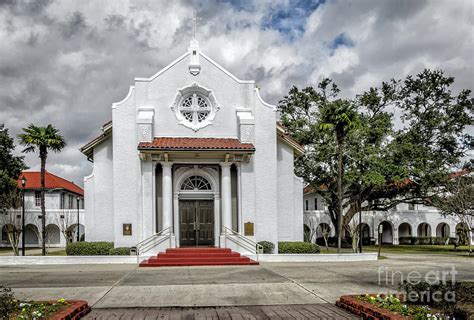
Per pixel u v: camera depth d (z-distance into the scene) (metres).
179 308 11.77
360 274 18.48
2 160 46.19
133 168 26.23
